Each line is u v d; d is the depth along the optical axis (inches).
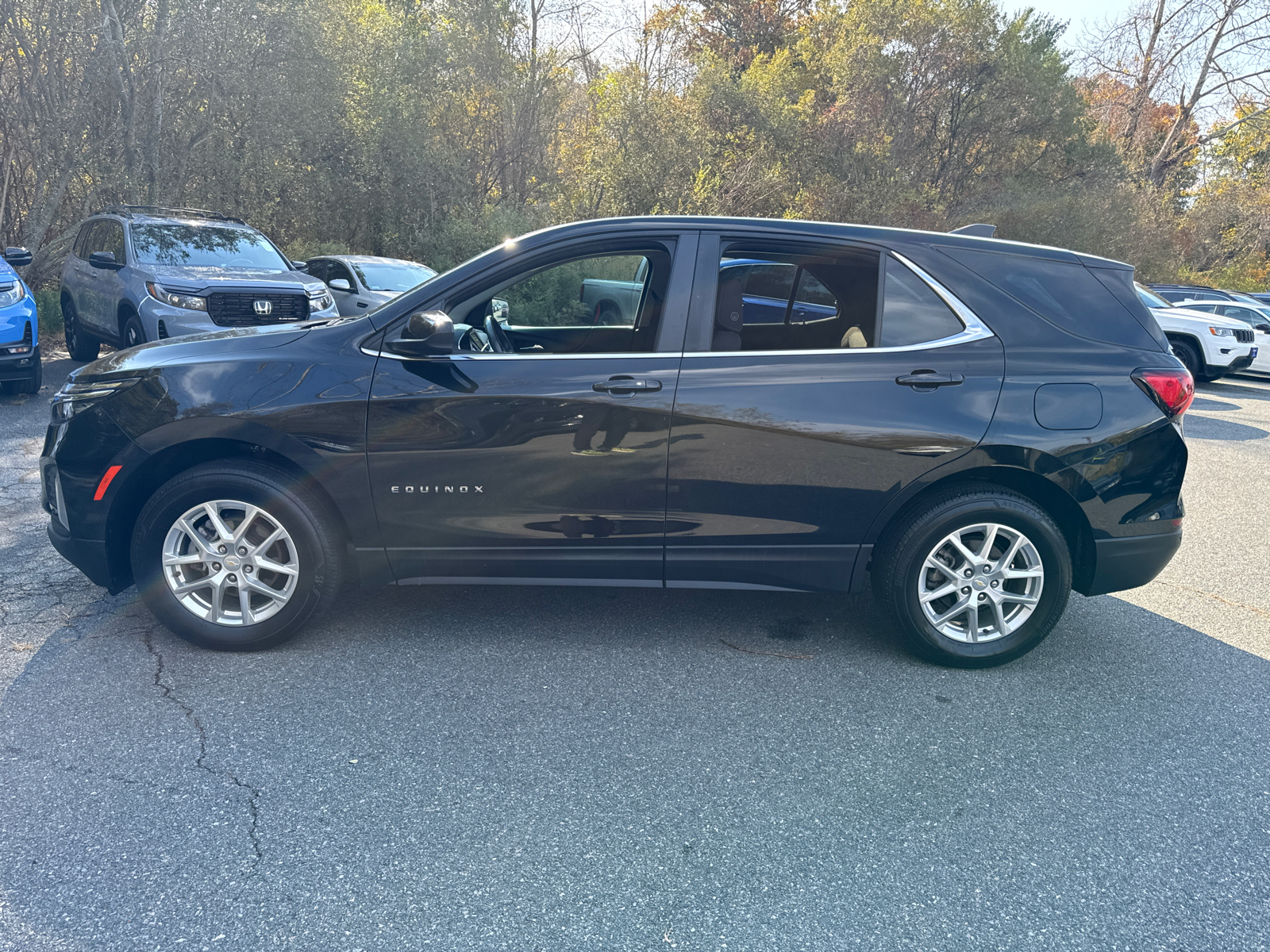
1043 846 93.8
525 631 146.6
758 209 759.1
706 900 84.0
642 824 95.5
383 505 129.0
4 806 94.1
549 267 132.4
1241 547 215.0
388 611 153.0
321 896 82.5
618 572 133.0
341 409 126.0
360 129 693.3
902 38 853.2
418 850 89.7
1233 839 95.8
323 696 121.5
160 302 320.8
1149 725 121.2
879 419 127.3
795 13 1184.2
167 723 112.7
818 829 95.7
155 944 75.8
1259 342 620.1
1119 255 987.3
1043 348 131.3
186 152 608.7
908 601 133.4
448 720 116.4
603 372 127.0
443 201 741.3
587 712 119.6
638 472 128.0
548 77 888.9
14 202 591.5
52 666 127.0
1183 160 1407.5
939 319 131.3
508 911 81.6
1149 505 134.0
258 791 98.8
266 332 136.3
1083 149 978.7
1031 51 900.6
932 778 106.4
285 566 130.1
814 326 140.3
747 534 131.3
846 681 131.7
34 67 508.4
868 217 803.4
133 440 127.0
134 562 129.9
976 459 128.9
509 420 126.4
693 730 116.1
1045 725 120.4
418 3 800.9
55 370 388.2
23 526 187.3
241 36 581.0
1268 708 127.7
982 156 944.9
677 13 1137.4
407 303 130.6
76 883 83.0
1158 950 79.1
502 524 130.0
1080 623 160.6
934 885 87.0
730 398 126.7
